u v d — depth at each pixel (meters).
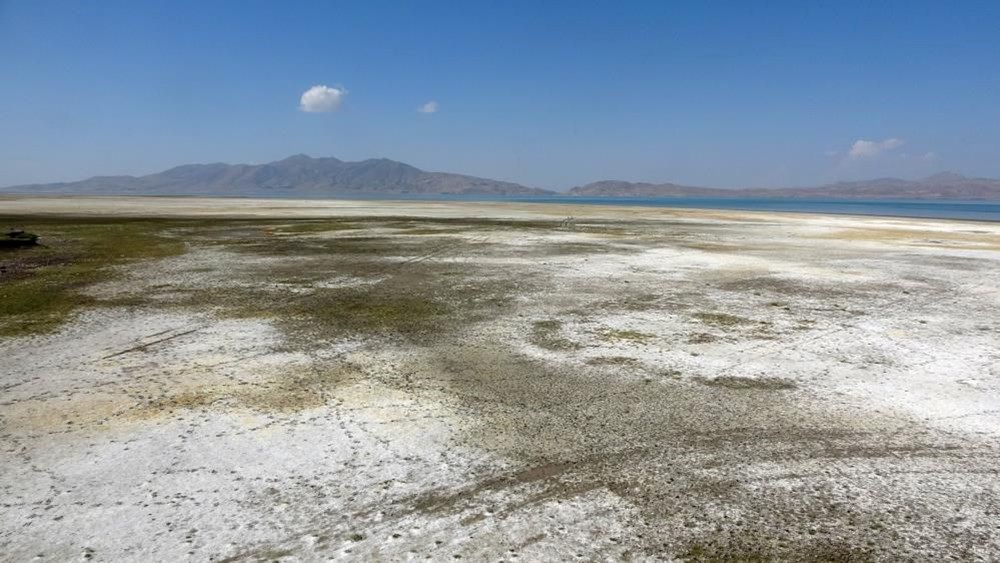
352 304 12.46
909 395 7.38
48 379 7.75
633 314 11.62
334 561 4.14
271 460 5.58
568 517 4.70
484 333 10.17
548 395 7.30
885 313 11.86
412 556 4.20
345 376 7.94
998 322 11.16
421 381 7.77
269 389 7.44
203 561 4.12
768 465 5.59
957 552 4.27
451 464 5.55
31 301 12.54
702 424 6.49
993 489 5.17
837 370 8.34
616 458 5.70
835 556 4.22
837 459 5.72
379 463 5.55
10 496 4.92
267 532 4.47
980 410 6.92
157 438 6.02
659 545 4.34
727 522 4.64
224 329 10.35
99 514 4.68
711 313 11.75
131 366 8.30
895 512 4.80
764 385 7.72
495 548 4.29
